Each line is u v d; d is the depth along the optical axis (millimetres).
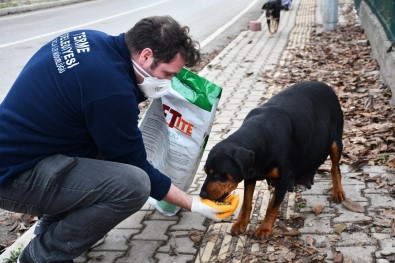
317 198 4219
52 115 2830
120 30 13789
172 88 3789
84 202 2994
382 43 7797
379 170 4605
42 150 2898
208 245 3656
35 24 15883
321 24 14055
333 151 4074
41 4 21203
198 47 3107
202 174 4824
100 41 2904
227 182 3357
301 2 21016
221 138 5715
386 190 4242
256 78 8328
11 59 10328
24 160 2887
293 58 9641
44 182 2910
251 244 3639
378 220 3771
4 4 20438
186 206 3287
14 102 2891
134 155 3006
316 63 8961
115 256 3607
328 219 3871
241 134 3512
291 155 3660
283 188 3637
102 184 2951
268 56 10070
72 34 2986
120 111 2793
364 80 7516
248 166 3342
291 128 3633
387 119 5871
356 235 3615
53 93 2809
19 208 3057
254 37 12586
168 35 2834
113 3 23062
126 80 2834
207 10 19297
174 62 2914
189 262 3494
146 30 2834
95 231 3076
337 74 8055
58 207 3035
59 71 2812
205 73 8898
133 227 3969
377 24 8969
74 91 2775
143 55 2848
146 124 3938
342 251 3432
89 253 3658
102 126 2818
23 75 2926
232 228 3783
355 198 4148
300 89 3982
